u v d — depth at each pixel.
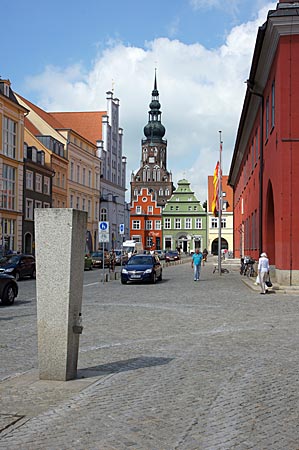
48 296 7.54
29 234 51.69
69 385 7.30
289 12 22.31
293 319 14.07
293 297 20.03
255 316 14.69
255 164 33.91
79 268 7.74
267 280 21.98
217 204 36.19
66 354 7.51
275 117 24.03
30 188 51.94
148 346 10.34
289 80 22.69
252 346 10.29
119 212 88.75
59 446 5.05
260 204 29.55
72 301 7.58
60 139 63.59
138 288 25.28
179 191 104.06
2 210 45.56
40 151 55.44
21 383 7.39
